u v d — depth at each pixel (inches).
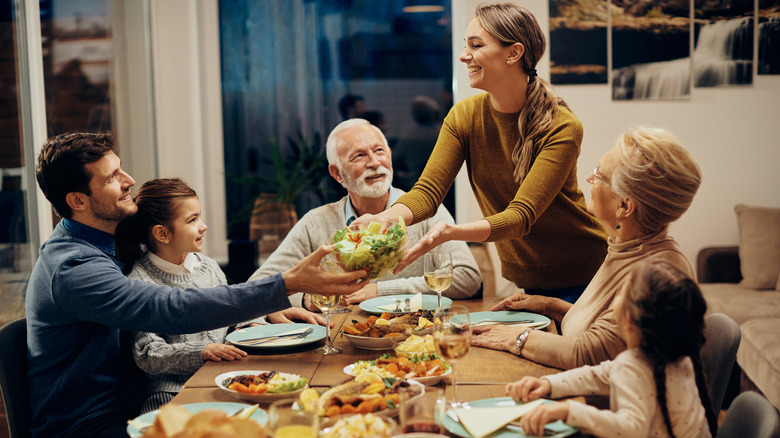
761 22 172.9
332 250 63.2
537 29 81.1
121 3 169.0
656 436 48.1
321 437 43.0
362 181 95.4
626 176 60.1
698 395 52.3
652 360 48.2
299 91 188.1
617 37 173.2
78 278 66.3
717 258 167.3
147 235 77.0
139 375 74.9
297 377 57.5
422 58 187.5
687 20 172.9
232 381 58.9
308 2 186.2
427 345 63.1
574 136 80.0
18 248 122.7
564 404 47.5
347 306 90.4
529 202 77.1
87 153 68.4
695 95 174.9
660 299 47.6
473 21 82.5
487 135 88.0
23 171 125.8
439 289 72.2
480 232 73.6
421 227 99.0
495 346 69.1
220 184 187.6
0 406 103.3
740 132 176.1
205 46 184.4
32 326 70.5
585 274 90.5
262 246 171.9
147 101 179.2
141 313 64.3
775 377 115.6
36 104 128.5
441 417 43.8
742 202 177.8
